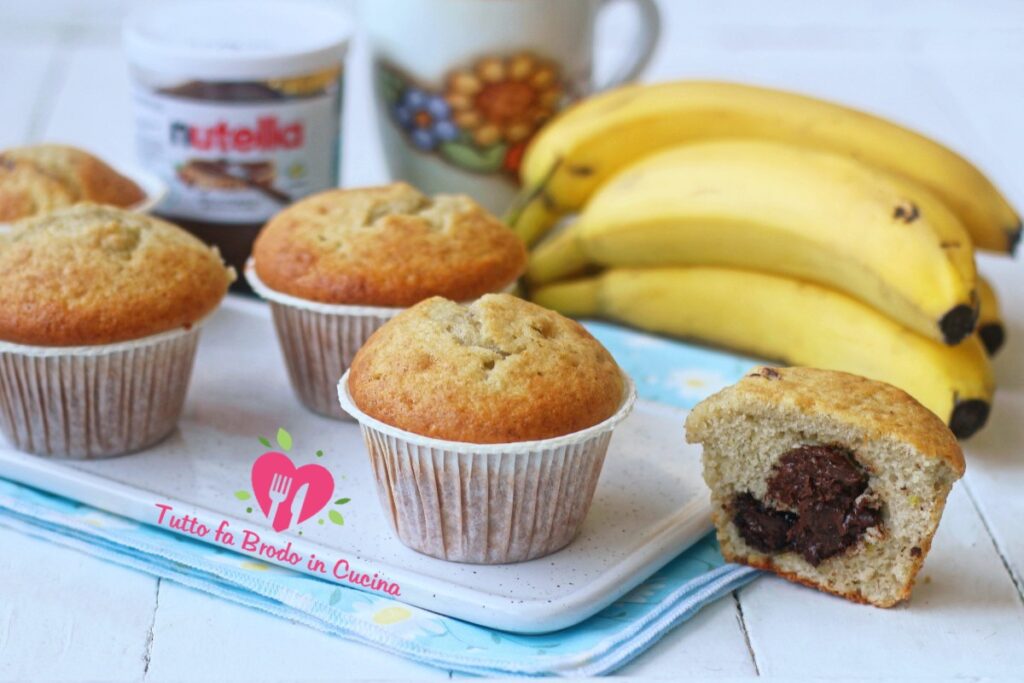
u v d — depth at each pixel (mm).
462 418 436
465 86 641
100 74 866
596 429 442
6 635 431
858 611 447
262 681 419
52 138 741
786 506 449
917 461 433
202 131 588
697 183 568
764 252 562
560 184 620
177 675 421
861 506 441
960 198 571
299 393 527
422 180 667
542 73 643
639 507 474
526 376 442
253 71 583
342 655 429
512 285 521
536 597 437
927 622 442
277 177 599
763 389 446
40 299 476
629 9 986
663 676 422
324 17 626
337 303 503
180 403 507
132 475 483
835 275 547
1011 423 539
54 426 486
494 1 630
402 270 505
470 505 442
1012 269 654
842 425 439
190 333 497
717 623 441
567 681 418
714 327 579
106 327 476
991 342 567
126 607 443
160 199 579
